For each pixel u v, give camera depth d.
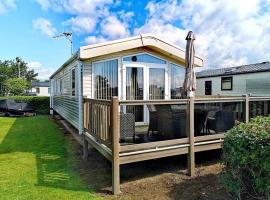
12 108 17.06
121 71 7.63
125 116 4.77
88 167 5.15
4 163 5.48
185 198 3.56
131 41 7.21
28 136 8.95
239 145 3.10
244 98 5.44
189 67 6.36
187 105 4.62
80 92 7.20
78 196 3.68
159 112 5.44
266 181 2.94
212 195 3.60
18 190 3.90
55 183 4.22
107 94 7.49
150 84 8.05
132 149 4.06
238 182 3.21
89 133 5.54
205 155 5.77
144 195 3.71
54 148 6.95
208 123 5.47
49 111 20.36
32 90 48.41
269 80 13.38
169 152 4.43
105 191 3.89
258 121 3.55
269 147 2.86
